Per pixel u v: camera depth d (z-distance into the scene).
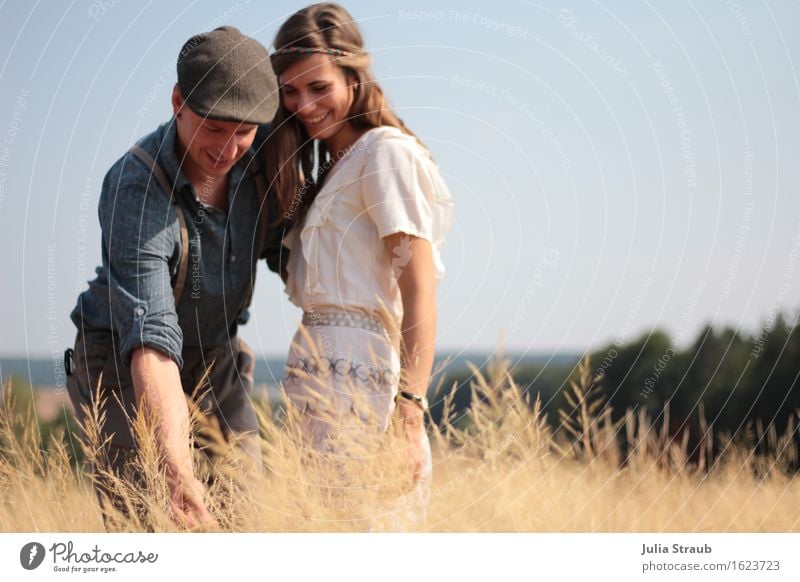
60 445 2.79
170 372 2.75
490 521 2.83
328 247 2.87
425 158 2.97
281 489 2.72
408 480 2.76
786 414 11.47
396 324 2.94
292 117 3.01
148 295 2.75
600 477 3.17
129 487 2.75
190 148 2.79
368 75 2.99
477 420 2.85
